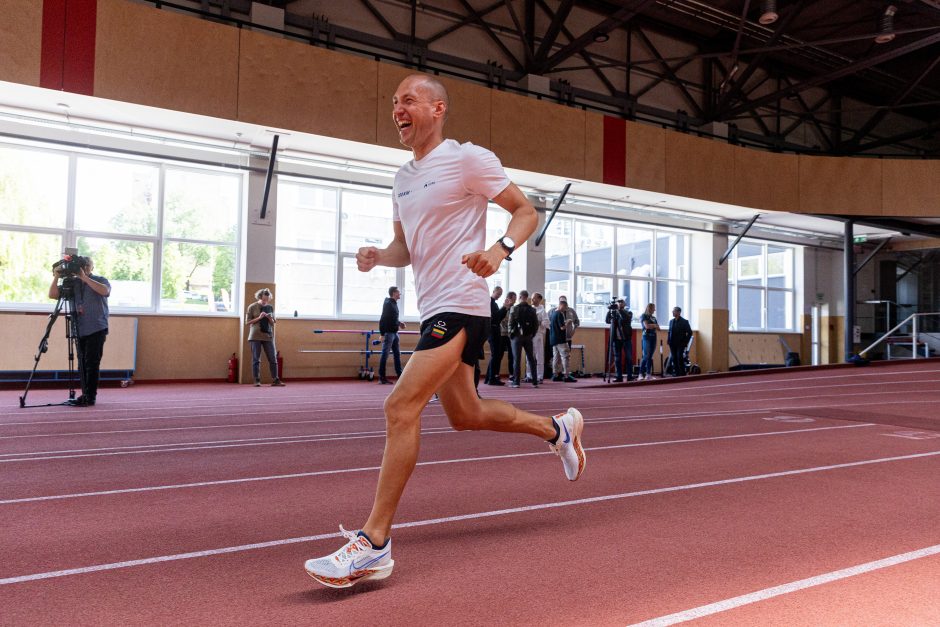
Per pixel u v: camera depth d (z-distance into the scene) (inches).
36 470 163.3
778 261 820.0
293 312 525.7
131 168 471.5
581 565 97.6
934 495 145.9
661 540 110.5
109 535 111.6
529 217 93.3
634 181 553.6
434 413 287.9
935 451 205.6
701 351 719.1
